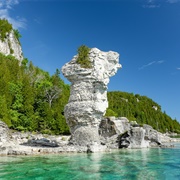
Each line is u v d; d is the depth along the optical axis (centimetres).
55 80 9312
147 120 13812
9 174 1543
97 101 2908
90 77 2920
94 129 2900
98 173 1605
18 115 5634
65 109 3017
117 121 4150
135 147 3609
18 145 2862
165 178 1488
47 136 5112
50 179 1427
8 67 8169
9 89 6072
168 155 2641
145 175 1566
